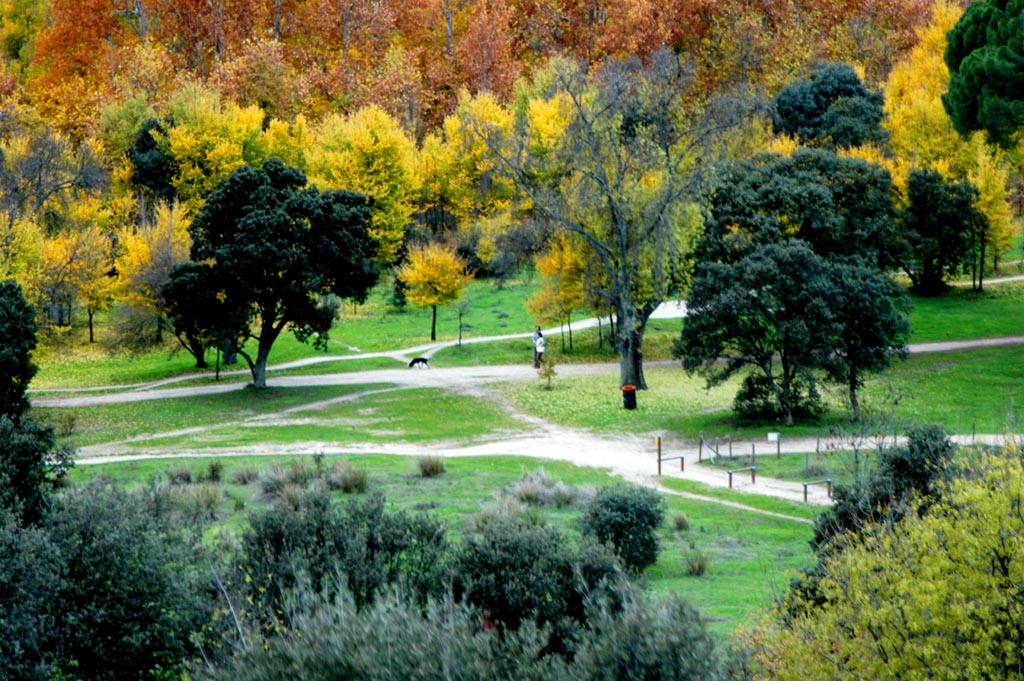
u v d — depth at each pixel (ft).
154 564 48.39
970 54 171.12
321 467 105.60
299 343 237.66
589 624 40.29
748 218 170.91
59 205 216.33
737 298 136.46
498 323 245.24
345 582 46.32
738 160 188.44
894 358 183.01
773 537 86.22
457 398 172.65
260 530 55.42
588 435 142.31
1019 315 214.48
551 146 238.07
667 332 224.12
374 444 136.05
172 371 210.59
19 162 198.59
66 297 195.93
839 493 63.93
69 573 47.65
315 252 171.53
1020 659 35.12
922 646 36.09
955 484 42.98
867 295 137.80
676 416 152.87
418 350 223.71
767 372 142.61
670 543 84.02
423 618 44.06
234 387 188.03
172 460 121.80
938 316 216.95
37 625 43.70
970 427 129.90
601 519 72.90
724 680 34.73
